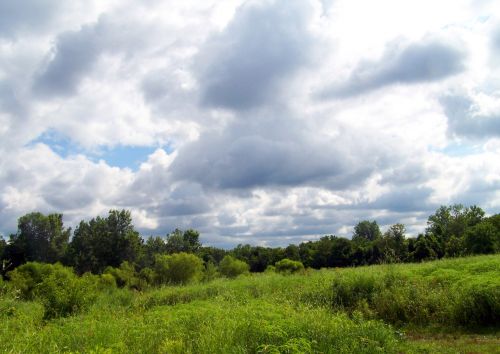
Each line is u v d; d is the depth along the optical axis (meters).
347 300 13.34
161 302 15.77
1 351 7.38
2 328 8.88
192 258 37.03
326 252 67.31
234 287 16.59
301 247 79.50
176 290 17.16
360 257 62.78
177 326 9.12
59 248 78.69
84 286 14.69
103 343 8.01
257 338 7.82
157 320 9.95
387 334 8.63
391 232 35.31
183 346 7.68
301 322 8.70
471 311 10.46
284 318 9.43
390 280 13.80
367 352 7.64
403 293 12.25
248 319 8.85
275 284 16.67
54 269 30.05
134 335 8.47
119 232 78.06
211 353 7.17
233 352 7.15
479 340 9.16
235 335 7.88
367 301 13.00
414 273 14.63
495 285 10.64
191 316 9.88
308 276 18.00
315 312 10.10
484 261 14.51
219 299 13.38
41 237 77.31
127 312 12.34
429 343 9.14
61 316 12.57
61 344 8.03
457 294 11.08
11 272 29.62
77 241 79.12
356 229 88.06
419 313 11.30
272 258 75.56
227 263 43.53
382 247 35.03
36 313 12.29
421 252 42.50
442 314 10.92
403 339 9.27
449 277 13.14
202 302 13.36
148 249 81.94
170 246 80.81
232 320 8.76
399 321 11.44
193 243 82.12
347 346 7.70
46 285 14.34
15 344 7.60
